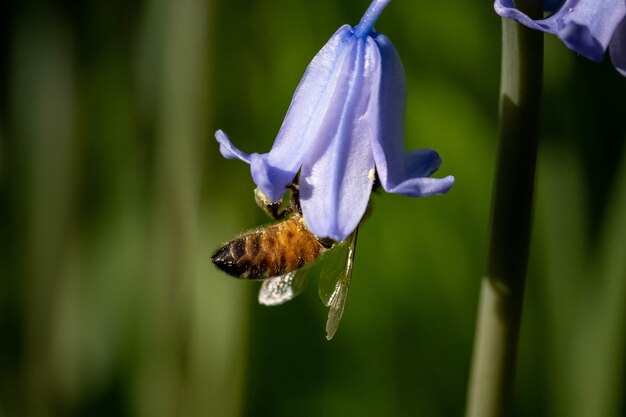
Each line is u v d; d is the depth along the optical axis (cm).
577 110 23
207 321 22
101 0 23
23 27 23
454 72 23
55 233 23
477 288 22
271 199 18
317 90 18
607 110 23
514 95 18
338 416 22
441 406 22
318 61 18
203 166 22
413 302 22
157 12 22
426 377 22
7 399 23
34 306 23
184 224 22
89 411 23
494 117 23
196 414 22
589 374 22
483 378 19
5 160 23
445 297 22
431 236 22
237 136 23
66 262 23
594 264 22
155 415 23
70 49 23
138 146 23
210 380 22
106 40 23
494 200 19
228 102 23
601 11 18
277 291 19
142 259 23
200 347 22
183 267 22
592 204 23
